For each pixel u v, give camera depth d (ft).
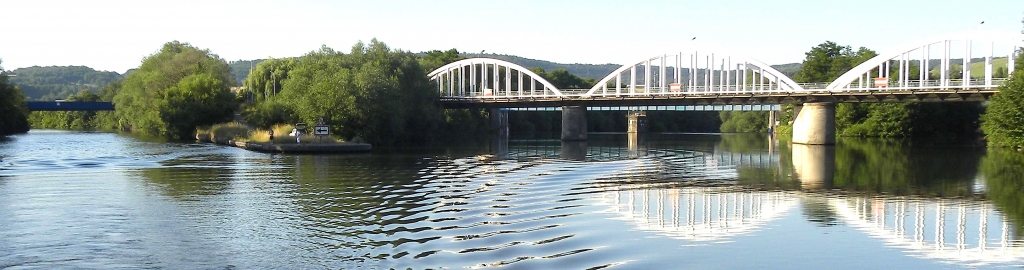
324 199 103.30
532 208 96.27
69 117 609.42
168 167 156.15
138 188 115.03
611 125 589.73
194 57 385.50
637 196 111.04
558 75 610.24
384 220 85.20
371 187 118.93
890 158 204.23
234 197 104.99
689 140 363.76
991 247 74.90
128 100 411.75
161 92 352.69
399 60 331.36
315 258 65.98
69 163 165.37
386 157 197.06
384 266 63.21
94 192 109.50
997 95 241.35
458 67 420.77
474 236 76.02
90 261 64.69
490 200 103.81
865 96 273.54
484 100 355.77
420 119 314.14
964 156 211.00
